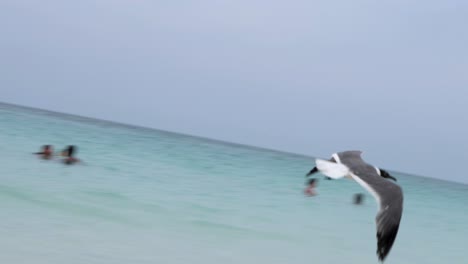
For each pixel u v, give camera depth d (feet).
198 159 193.77
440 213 126.93
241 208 84.69
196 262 49.01
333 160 19.83
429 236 85.20
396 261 62.39
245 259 52.54
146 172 115.85
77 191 76.89
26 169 91.71
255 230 67.87
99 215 62.95
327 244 65.16
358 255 61.46
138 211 69.10
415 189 239.71
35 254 44.01
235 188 111.96
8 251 43.70
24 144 133.18
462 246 78.33
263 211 84.89
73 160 111.34
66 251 46.21
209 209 79.30
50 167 98.53
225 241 59.31
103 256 46.50
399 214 17.33
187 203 81.61
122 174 105.09
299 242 64.28
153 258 48.32
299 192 121.49
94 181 89.61
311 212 91.61
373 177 18.44
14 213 57.26
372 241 70.90
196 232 61.93
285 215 84.07
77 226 55.98
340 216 91.20
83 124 405.18
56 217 58.44
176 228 62.44
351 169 18.86
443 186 357.20
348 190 145.28
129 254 48.47
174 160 165.78
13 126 206.08
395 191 17.85
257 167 201.87
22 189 71.92
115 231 56.44
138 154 166.40
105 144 190.29
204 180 118.42
